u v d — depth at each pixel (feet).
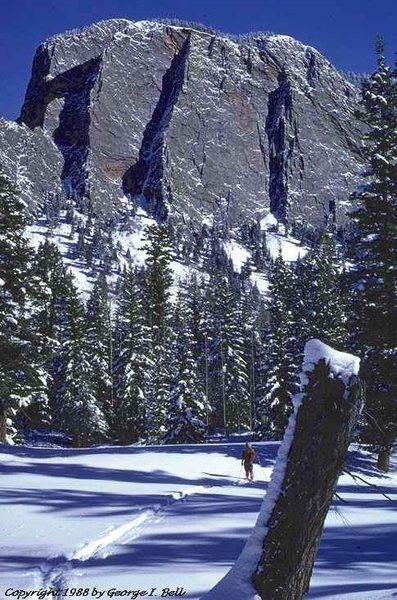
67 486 62.28
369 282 90.02
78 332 176.55
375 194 93.50
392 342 87.45
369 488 72.18
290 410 146.20
